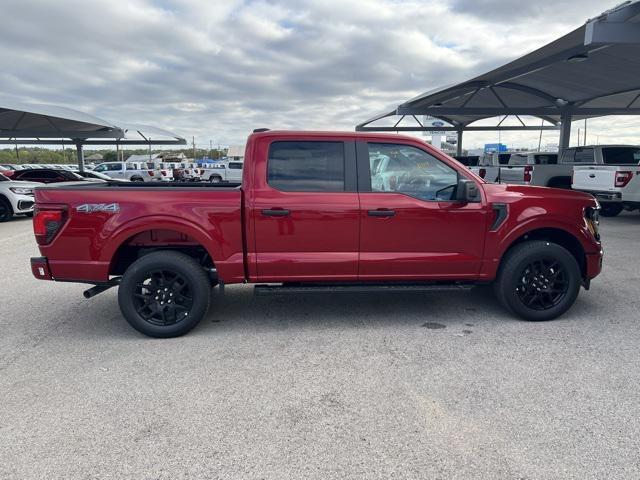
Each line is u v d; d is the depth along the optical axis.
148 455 2.66
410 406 3.16
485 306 5.31
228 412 3.11
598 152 13.07
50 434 2.87
